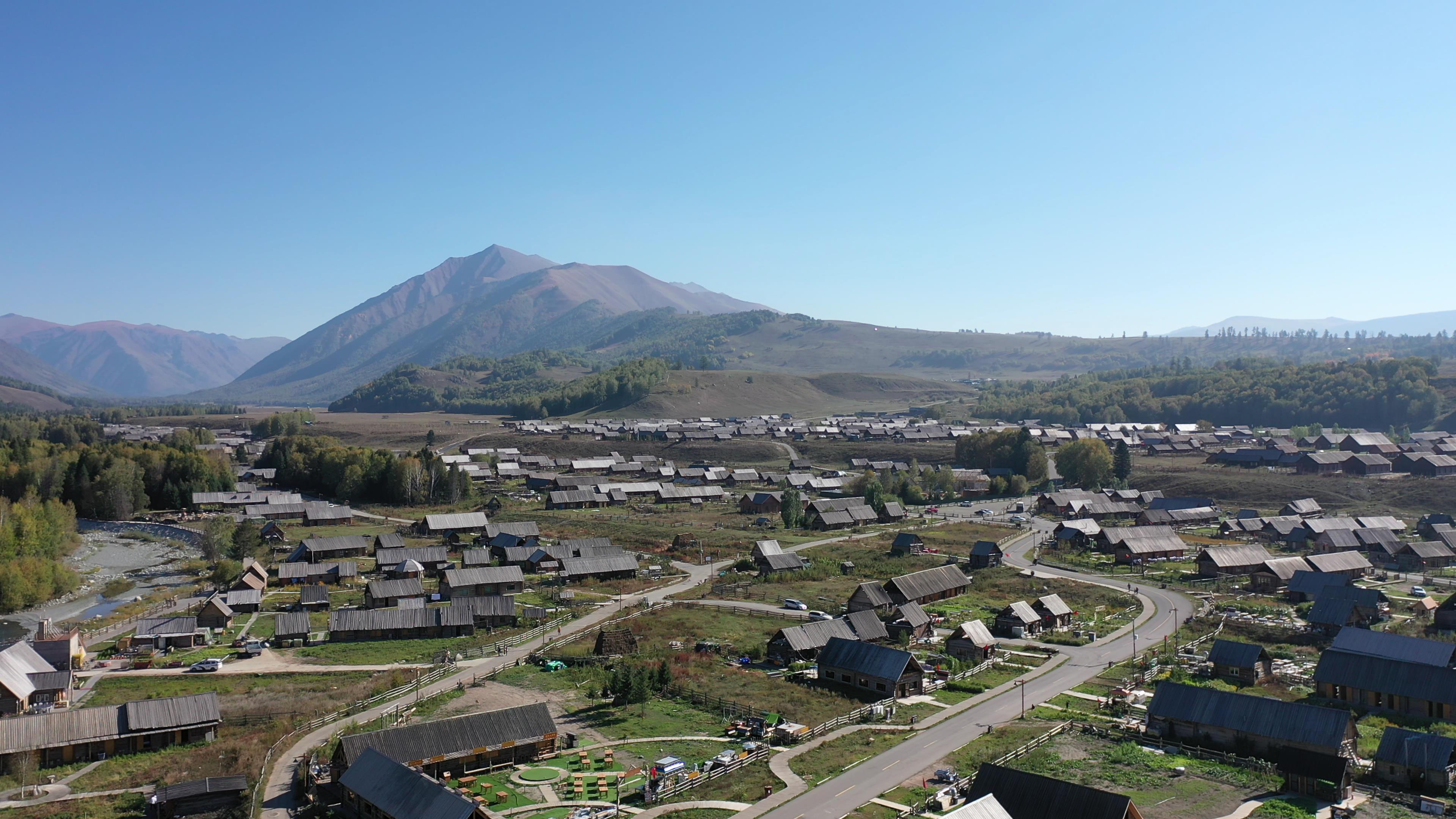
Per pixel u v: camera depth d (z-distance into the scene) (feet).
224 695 305.53
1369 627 367.25
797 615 399.65
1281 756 223.10
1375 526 558.97
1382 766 229.45
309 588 444.14
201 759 242.17
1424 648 305.73
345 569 497.87
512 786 221.25
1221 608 407.44
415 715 274.16
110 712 256.52
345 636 378.73
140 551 613.11
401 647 367.25
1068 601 429.79
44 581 469.98
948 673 316.81
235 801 213.25
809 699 288.51
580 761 237.04
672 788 216.33
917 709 281.54
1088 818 186.09
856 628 348.18
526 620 401.29
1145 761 236.22
